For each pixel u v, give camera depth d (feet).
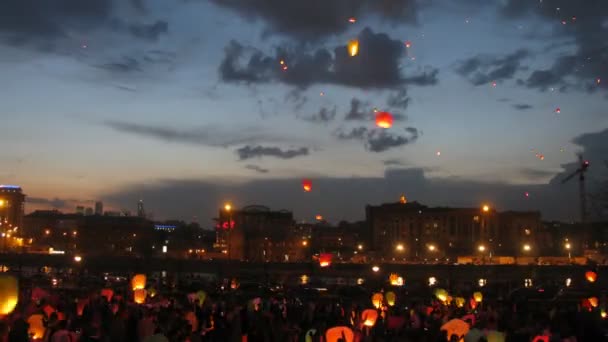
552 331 66.90
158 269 341.82
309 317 81.35
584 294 155.53
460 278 283.79
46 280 209.67
